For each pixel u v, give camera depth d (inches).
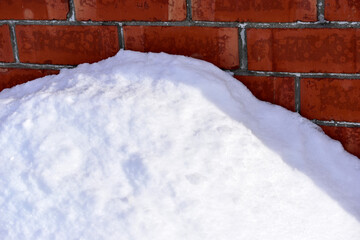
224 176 70.0
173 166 70.0
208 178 69.7
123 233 67.3
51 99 74.6
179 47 78.8
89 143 72.2
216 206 68.6
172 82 75.7
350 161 75.3
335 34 74.4
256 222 68.6
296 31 75.4
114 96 74.4
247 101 77.2
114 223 67.8
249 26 76.5
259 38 76.5
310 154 75.1
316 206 71.2
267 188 70.8
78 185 69.9
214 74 77.0
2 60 83.7
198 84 75.4
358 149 76.4
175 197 68.6
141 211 68.0
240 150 71.9
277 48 76.3
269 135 75.1
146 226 67.3
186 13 77.7
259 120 76.3
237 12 76.4
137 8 78.7
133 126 72.4
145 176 69.5
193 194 68.8
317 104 76.5
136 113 73.1
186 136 71.9
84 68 80.3
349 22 73.8
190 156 70.6
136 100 74.0
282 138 75.3
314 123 77.0
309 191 72.0
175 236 67.1
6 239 68.8
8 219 69.7
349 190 73.3
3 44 83.2
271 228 68.6
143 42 79.6
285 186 71.8
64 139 72.7
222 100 75.2
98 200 68.8
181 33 78.4
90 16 80.1
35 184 70.5
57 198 69.7
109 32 80.1
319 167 74.2
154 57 78.2
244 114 75.5
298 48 75.7
